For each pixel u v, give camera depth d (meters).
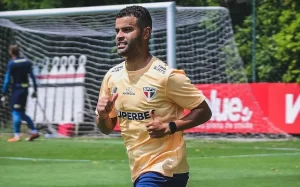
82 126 44.66
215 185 24.06
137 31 11.67
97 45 45.38
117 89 12.01
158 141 11.88
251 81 47.09
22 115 40.28
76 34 43.97
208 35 44.12
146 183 11.70
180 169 11.97
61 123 44.81
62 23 42.44
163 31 40.75
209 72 44.47
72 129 44.47
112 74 12.17
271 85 40.41
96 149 36.09
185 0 54.53
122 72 12.03
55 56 46.78
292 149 35.59
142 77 11.83
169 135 11.91
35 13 39.97
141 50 11.84
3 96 47.12
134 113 11.88
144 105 11.80
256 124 40.72
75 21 41.72
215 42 44.31
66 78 45.53
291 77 41.59
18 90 39.81
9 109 47.34
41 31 44.38
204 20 42.47
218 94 41.66
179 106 12.07
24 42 48.16
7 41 48.78
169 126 11.52
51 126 45.12
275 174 26.59
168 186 11.84
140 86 11.81
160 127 11.44
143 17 11.73
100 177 26.25
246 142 39.47
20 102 39.94
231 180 25.14
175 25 38.75
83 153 34.38
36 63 47.12
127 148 12.18
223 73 44.66
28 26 44.19
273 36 44.88
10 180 25.67
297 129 39.81
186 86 11.79
